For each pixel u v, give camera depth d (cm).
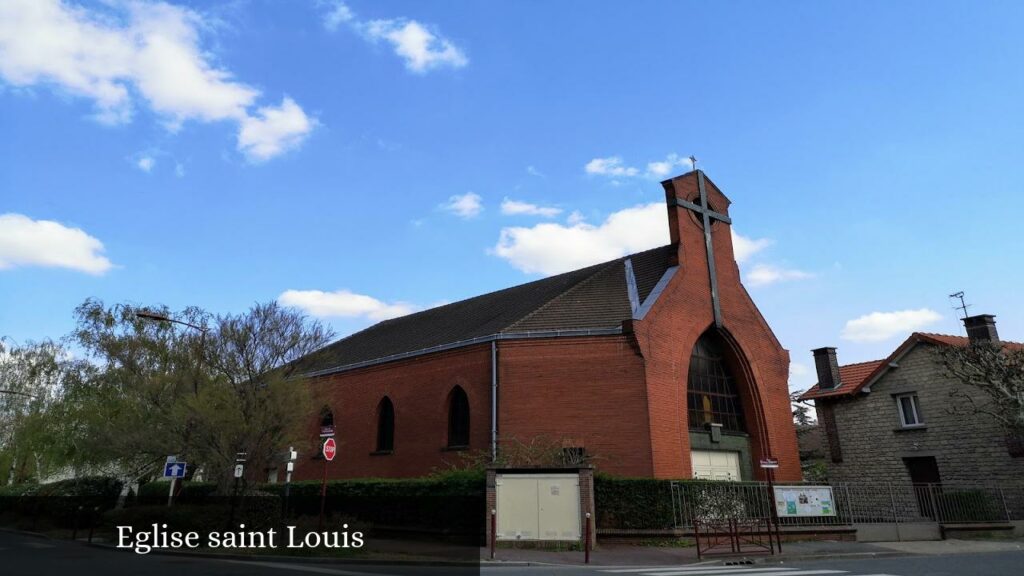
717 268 2573
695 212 2562
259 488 2255
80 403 2670
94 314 2588
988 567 1275
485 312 2916
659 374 2123
